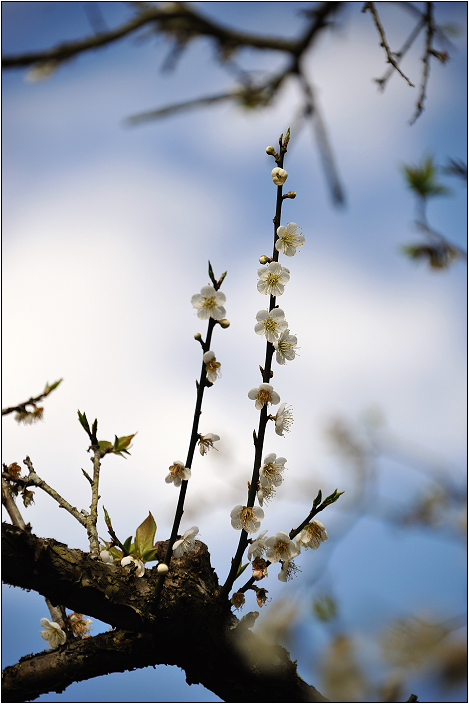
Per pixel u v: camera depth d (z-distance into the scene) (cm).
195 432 188
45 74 171
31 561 189
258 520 189
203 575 195
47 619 193
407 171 191
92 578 191
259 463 189
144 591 192
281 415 190
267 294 191
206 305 188
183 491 189
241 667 192
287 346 191
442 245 191
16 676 192
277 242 191
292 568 189
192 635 192
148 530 195
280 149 191
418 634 174
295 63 178
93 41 171
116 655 192
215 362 188
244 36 177
